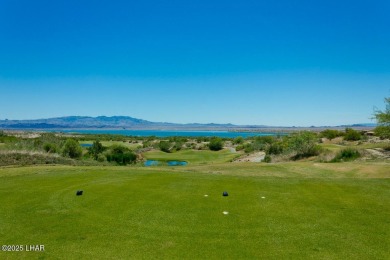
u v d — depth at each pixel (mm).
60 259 8062
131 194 14508
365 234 9727
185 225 10477
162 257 8195
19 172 21125
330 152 40562
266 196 14305
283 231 9984
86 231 9922
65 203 12984
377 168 26172
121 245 8914
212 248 8758
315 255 8320
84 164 33562
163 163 62719
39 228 10172
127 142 124125
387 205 12859
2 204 12883
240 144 100375
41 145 46031
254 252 8508
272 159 48250
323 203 13148
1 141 50344
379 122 38031
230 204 12930
